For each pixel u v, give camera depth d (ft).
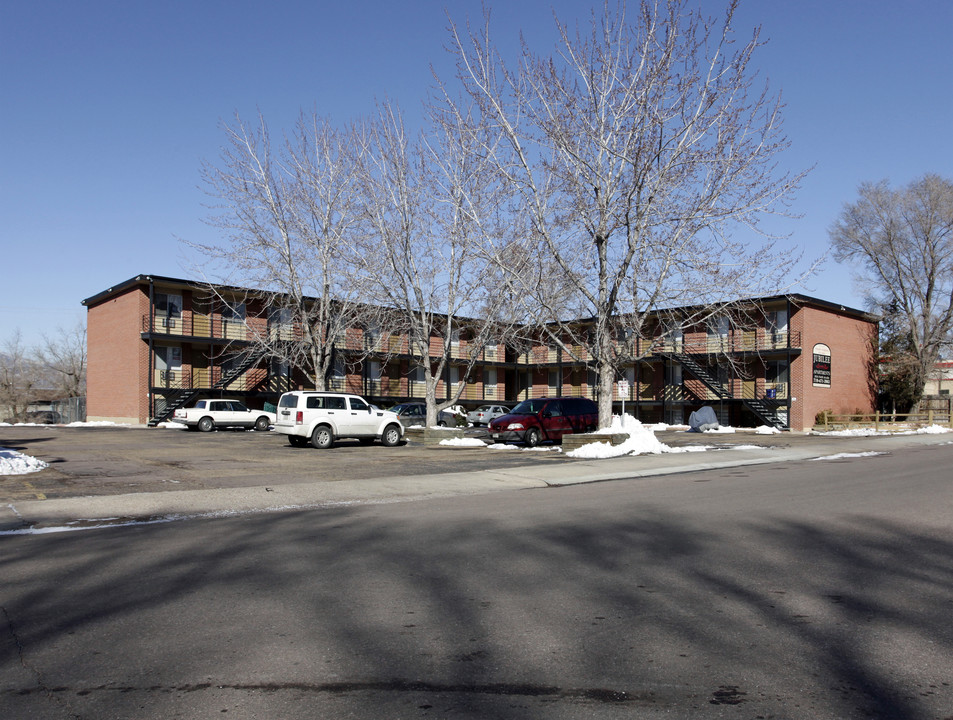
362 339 134.92
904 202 155.12
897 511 33.47
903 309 162.20
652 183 58.39
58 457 63.36
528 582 20.75
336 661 14.61
